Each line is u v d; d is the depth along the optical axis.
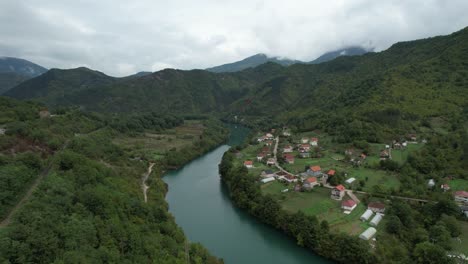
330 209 103.62
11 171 75.88
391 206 99.88
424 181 118.44
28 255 48.78
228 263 83.88
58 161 91.12
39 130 116.19
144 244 68.94
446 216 90.94
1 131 106.12
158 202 109.75
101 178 91.69
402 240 85.00
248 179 127.44
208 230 101.81
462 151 131.75
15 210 66.88
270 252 89.25
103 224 66.00
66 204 65.81
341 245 82.25
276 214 101.62
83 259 51.81
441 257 71.88
